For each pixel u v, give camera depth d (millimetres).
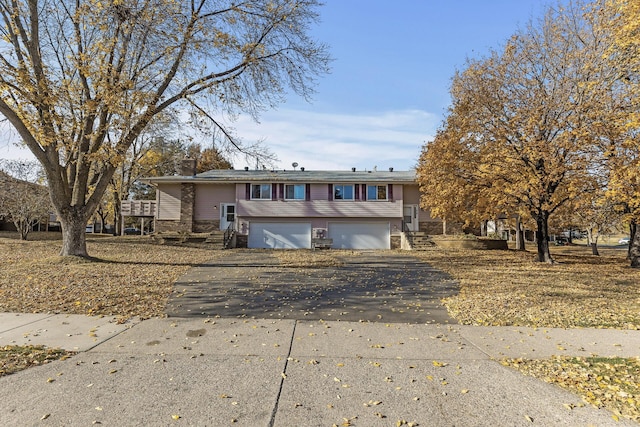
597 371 4887
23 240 21094
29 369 4742
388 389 4312
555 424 3586
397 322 7316
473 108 16734
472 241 26031
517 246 27359
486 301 9133
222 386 4324
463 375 4750
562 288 11078
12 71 11219
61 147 13344
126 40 12961
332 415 3711
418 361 5242
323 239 26000
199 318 7371
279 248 27422
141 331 6457
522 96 16438
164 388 4250
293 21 14719
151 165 38406
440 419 3662
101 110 12719
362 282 11562
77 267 12484
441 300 9242
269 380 4512
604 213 19375
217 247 24156
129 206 30047
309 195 28016
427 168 18438
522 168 16219
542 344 6047
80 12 12000
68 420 3543
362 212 27938
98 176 15531
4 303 8125
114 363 4996
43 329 6473
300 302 8836
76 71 13188
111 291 9328
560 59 16172
